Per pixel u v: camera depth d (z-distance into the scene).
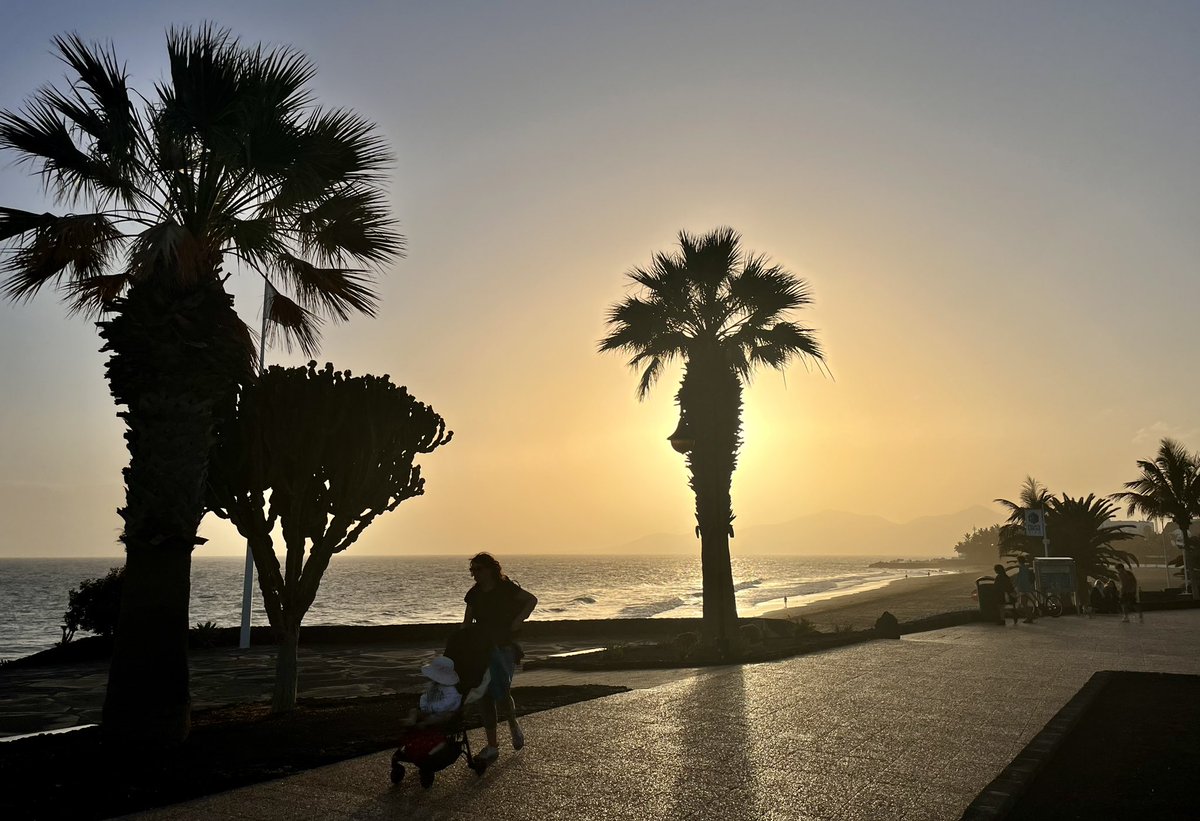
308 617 50.00
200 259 8.63
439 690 6.28
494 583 6.90
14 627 46.44
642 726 8.26
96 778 6.37
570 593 87.50
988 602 22.75
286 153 9.09
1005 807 5.55
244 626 22.09
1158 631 19.84
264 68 9.31
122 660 7.91
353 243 10.66
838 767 6.61
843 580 122.69
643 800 5.72
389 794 5.88
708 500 20.14
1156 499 43.69
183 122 8.62
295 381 10.14
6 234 9.16
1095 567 37.19
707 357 21.03
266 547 10.10
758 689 10.73
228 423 10.08
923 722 8.46
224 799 5.76
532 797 5.80
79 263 9.70
